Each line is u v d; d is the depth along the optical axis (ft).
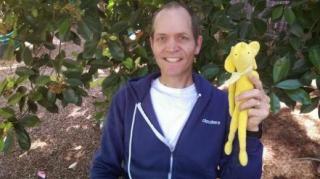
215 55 7.50
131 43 7.86
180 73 5.09
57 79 7.86
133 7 8.11
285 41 7.30
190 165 5.03
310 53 6.43
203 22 7.62
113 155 5.45
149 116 5.14
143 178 5.20
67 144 12.22
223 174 5.03
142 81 5.34
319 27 6.98
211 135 5.03
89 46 7.39
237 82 4.26
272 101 6.15
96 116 8.58
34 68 7.97
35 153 11.82
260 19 7.25
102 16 8.06
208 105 5.08
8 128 7.80
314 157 10.75
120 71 7.96
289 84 6.06
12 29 7.89
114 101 5.47
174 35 4.90
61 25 6.98
